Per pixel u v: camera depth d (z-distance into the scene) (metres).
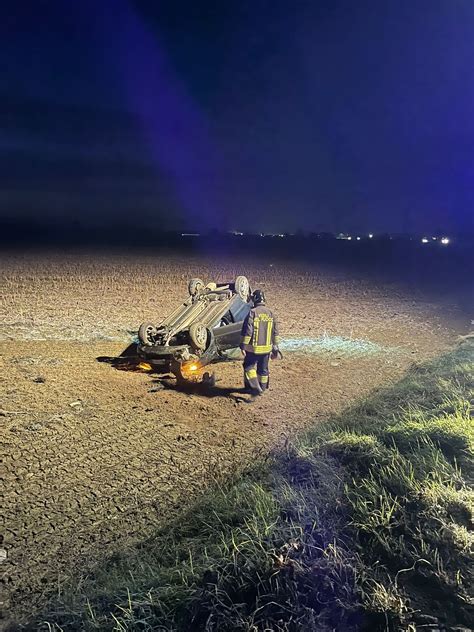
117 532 4.50
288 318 15.17
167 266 26.28
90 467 5.62
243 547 3.82
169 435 6.54
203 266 27.11
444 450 5.38
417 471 4.86
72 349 10.67
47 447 6.04
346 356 11.00
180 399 7.93
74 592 3.75
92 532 4.50
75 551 4.25
